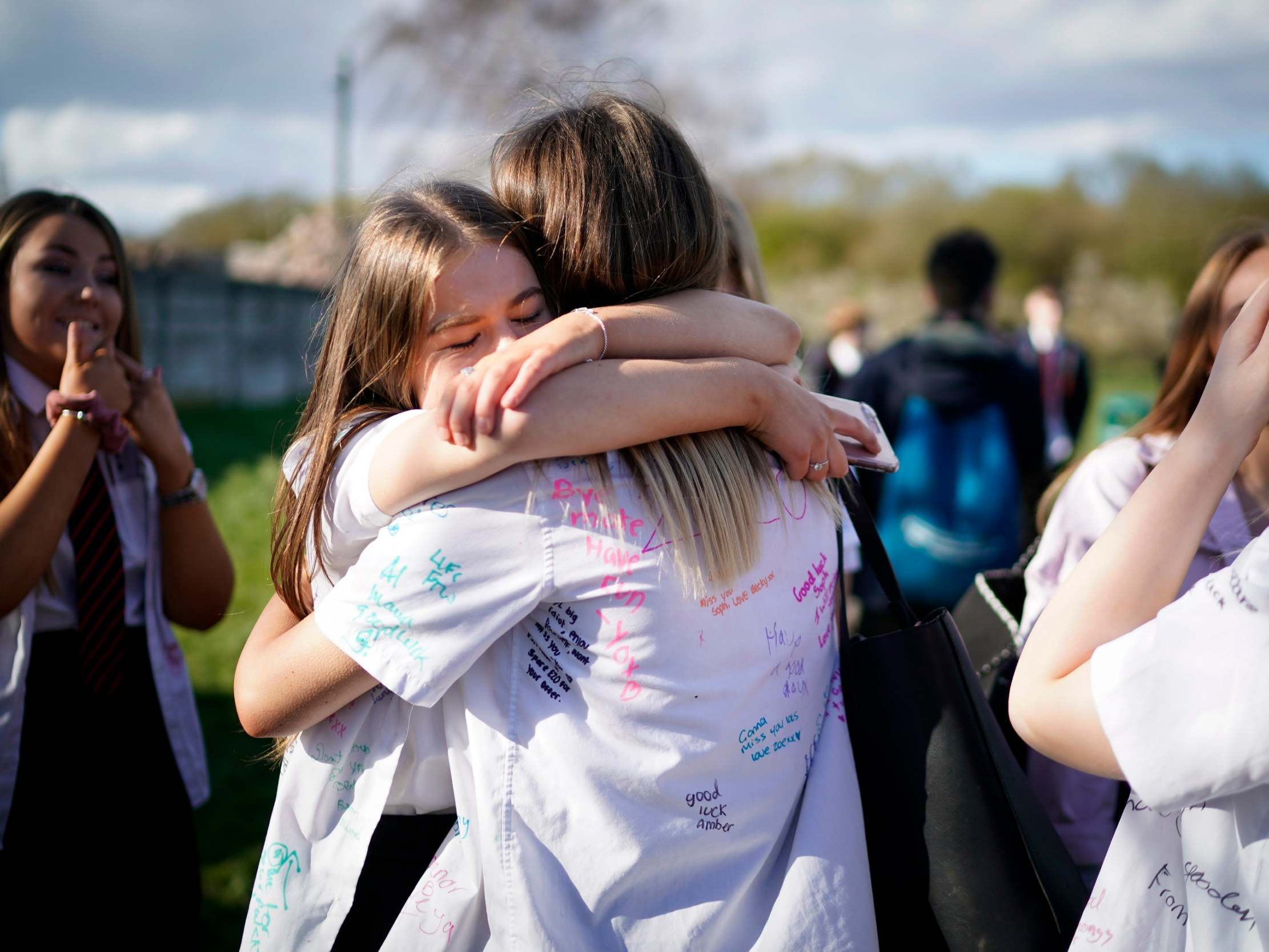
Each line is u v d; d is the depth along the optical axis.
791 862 1.12
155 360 13.59
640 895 1.05
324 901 1.15
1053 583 1.70
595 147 1.17
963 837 1.15
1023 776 1.21
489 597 1.03
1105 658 0.93
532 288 1.15
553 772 1.05
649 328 1.10
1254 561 0.88
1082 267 38.22
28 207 1.94
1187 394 1.71
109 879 1.86
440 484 1.03
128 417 1.92
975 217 41.16
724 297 1.22
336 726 1.17
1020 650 1.64
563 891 1.04
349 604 1.06
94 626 1.85
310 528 1.17
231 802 3.30
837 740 1.20
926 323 3.81
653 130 1.20
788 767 1.15
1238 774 0.86
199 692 4.13
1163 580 0.99
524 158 1.20
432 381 1.15
